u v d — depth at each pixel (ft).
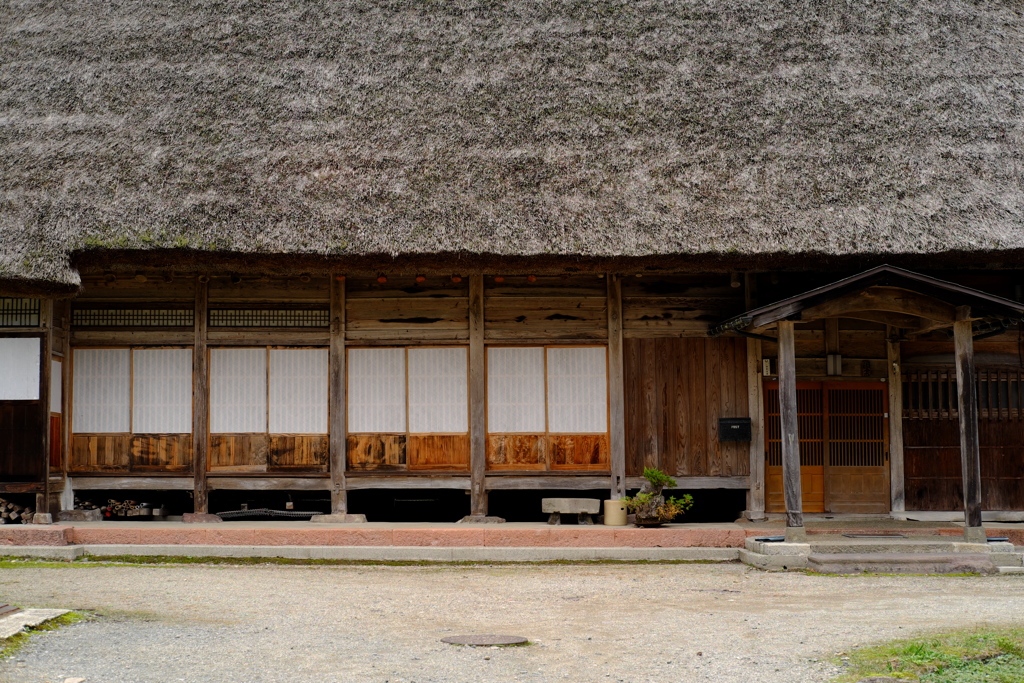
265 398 39.75
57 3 45.19
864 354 40.50
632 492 39.32
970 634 20.01
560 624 23.07
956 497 40.14
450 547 35.60
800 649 19.49
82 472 39.52
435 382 39.81
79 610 24.41
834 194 35.65
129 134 37.60
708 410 39.75
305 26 42.78
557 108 38.63
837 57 40.96
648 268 35.63
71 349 39.81
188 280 39.86
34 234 33.94
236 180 35.63
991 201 35.65
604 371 39.83
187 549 35.40
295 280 40.04
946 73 40.40
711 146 37.19
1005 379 40.73
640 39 41.81
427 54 41.29
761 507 39.22
